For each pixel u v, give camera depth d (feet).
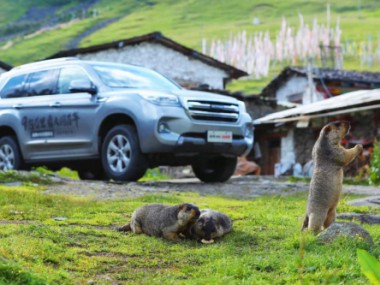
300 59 387.96
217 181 44.65
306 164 75.51
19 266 15.98
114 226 24.67
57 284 16.24
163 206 22.85
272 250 20.51
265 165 87.25
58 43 447.01
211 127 40.09
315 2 515.91
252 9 519.19
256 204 32.37
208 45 413.18
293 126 79.77
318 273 17.13
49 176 40.47
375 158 53.83
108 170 41.14
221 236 22.81
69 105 42.14
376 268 11.16
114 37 456.45
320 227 21.88
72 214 26.91
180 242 22.06
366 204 32.96
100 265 18.67
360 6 492.13
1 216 25.49
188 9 537.65
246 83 327.67
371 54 354.95
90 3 608.19
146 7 561.02
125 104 39.60
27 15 593.01
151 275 17.80
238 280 16.92
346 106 61.67
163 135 38.58
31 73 45.34
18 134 44.45
